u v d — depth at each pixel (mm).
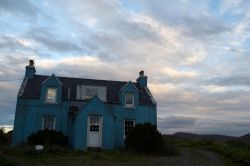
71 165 18578
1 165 16750
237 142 37844
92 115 29703
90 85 33281
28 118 30359
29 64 34531
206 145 37719
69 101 31938
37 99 31078
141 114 33656
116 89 35406
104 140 29516
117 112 33000
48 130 27922
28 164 18172
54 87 31906
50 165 18312
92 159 21516
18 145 26094
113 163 20219
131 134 27922
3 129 34375
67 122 31078
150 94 35750
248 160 23641
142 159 22922
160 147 27297
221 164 22344
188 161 22609
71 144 29625
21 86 32156
